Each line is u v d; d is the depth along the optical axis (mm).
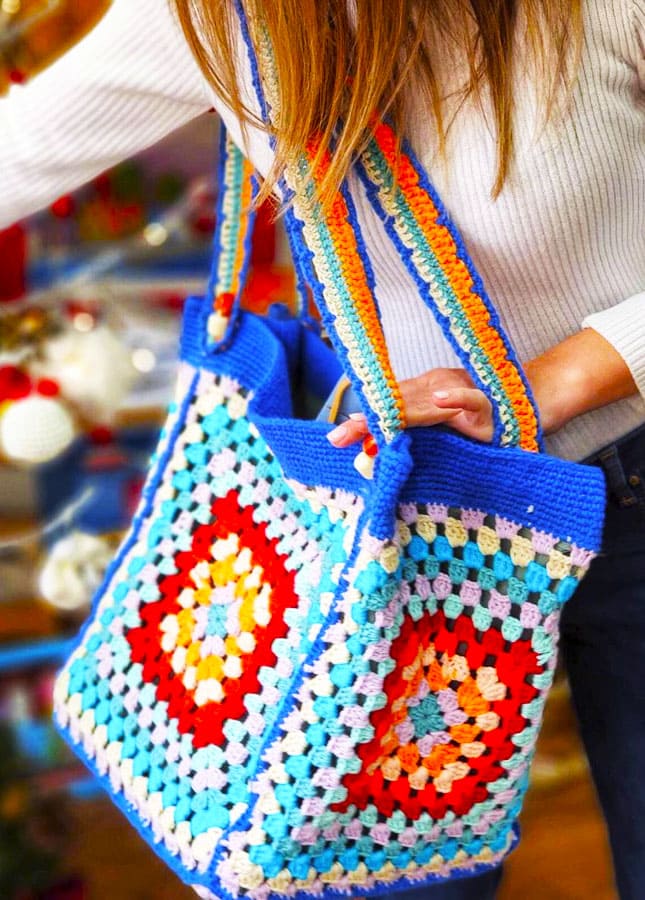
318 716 685
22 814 1332
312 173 663
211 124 1627
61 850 1401
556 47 648
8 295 1275
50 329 1263
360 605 655
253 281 1619
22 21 1234
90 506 1559
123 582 873
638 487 806
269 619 759
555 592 686
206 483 857
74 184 890
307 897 744
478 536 690
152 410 1474
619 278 743
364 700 674
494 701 713
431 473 670
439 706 715
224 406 870
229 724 760
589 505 661
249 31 693
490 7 649
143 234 1433
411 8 639
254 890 720
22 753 1402
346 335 659
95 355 1250
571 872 1569
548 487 666
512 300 735
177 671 816
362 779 709
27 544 1513
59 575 1320
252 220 860
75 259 1538
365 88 638
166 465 882
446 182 691
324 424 702
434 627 703
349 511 695
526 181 677
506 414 672
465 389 661
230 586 809
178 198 1627
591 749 943
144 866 1530
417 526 677
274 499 801
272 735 704
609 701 911
